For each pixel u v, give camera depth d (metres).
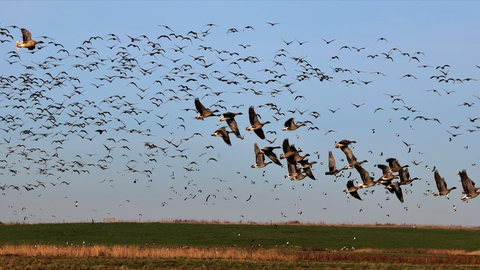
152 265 54.62
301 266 56.59
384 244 93.56
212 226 111.69
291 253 71.25
